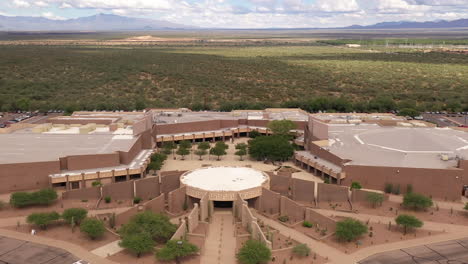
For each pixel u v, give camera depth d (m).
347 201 110.31
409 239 91.06
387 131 152.00
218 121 176.00
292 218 102.19
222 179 113.12
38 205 106.00
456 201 112.69
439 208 107.62
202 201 98.62
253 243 82.88
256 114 196.88
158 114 190.50
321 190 111.19
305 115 196.38
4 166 114.19
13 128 160.00
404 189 116.69
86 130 153.75
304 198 113.25
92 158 123.94
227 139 175.38
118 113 192.62
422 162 123.19
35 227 94.44
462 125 189.75
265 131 175.25
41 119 198.25
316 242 90.12
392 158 127.38
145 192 113.31
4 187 115.12
